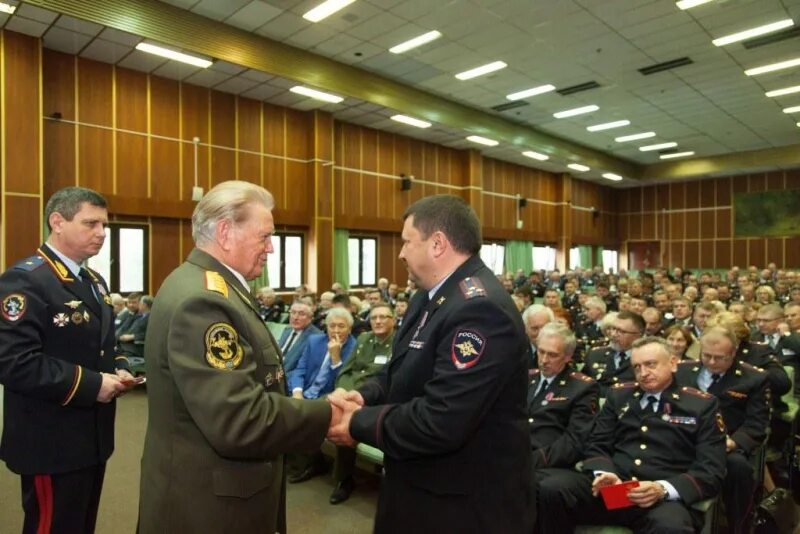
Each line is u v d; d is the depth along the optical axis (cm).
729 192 1794
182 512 109
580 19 727
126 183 802
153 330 116
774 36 783
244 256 126
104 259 798
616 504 198
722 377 290
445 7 695
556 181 1731
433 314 124
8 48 648
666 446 225
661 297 652
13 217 644
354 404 125
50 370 155
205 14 726
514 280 1251
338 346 371
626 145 1538
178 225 870
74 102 751
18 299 159
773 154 1560
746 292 750
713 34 776
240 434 100
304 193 1024
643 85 1005
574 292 896
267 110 972
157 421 115
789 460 311
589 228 1888
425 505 119
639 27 752
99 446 174
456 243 127
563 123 1294
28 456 162
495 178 1502
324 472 355
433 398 110
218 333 107
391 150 1202
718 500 236
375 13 712
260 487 115
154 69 807
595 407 251
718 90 1032
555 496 213
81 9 624
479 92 1059
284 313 716
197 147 877
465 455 117
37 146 665
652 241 1959
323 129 1026
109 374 170
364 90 942
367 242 1182
